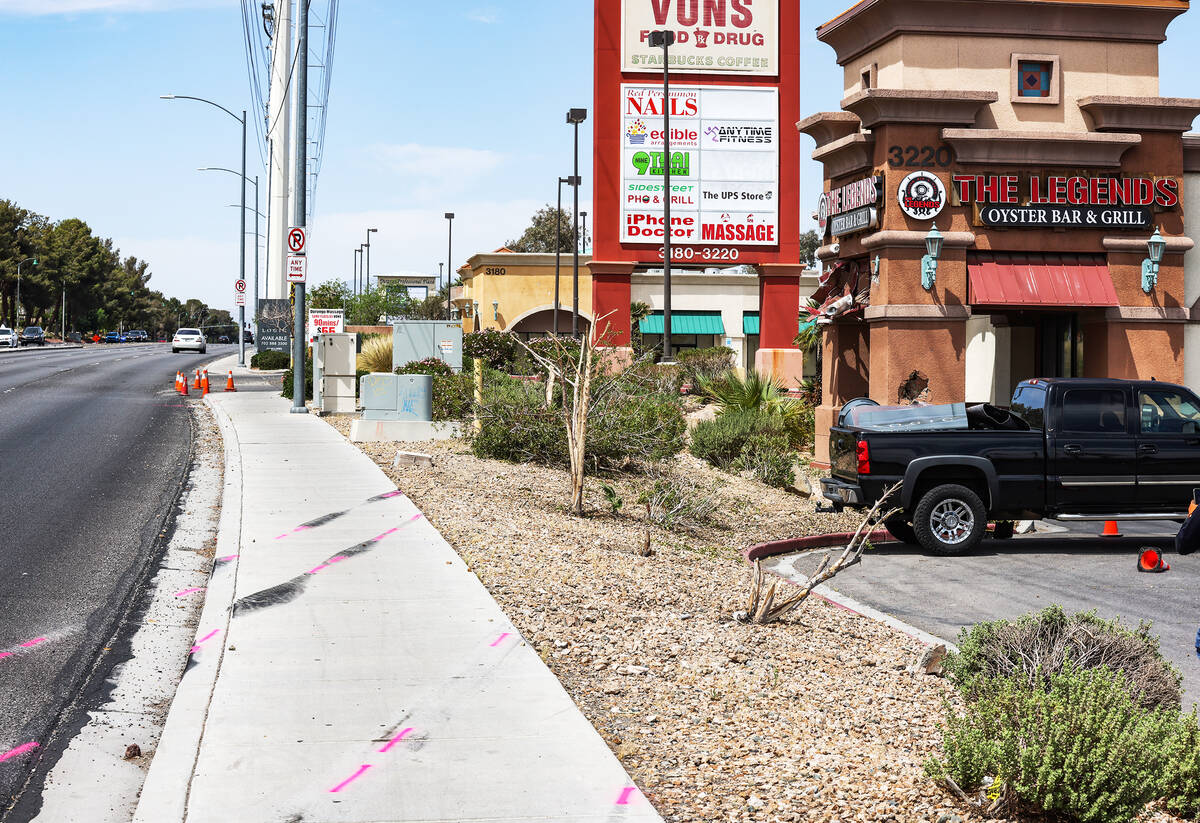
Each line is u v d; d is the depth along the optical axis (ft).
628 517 49.34
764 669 25.13
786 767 18.79
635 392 64.44
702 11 113.09
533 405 61.67
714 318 194.90
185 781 17.81
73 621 29.17
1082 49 67.36
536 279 211.20
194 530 42.11
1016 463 48.91
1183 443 49.55
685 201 113.80
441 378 78.74
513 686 22.34
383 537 37.96
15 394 108.88
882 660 27.86
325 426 78.18
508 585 31.48
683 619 29.19
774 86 114.21
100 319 531.50
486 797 16.94
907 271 64.28
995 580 42.68
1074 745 16.62
